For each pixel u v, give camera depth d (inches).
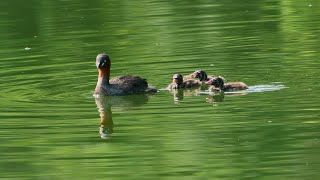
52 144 676.1
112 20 1214.3
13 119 745.0
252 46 999.0
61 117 748.0
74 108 778.8
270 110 737.6
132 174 607.8
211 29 1112.2
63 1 1390.3
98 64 824.3
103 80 828.0
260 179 589.3
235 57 946.1
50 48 1055.6
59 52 1027.3
